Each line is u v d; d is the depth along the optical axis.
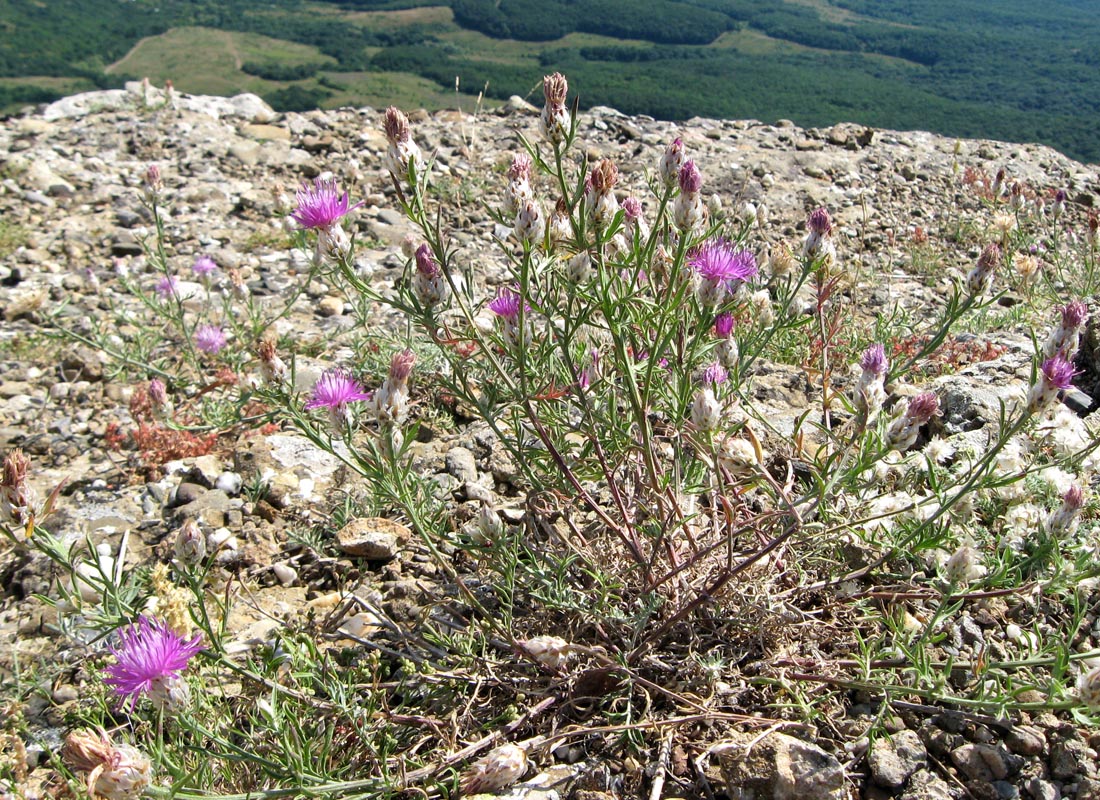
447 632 0.38
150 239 0.98
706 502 0.43
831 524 0.36
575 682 0.34
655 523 0.35
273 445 0.57
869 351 0.33
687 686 0.34
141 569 0.45
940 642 0.35
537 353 0.38
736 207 0.67
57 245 0.96
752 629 0.35
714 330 0.42
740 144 1.29
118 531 0.52
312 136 1.28
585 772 0.31
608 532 0.40
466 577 0.42
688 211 0.33
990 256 0.39
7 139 1.21
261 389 0.37
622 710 0.34
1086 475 0.42
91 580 0.31
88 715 0.34
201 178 1.13
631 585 0.37
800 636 0.35
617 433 0.36
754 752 0.30
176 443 0.60
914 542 0.35
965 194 1.17
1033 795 0.30
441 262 0.34
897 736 0.31
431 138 1.25
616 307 0.35
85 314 0.84
